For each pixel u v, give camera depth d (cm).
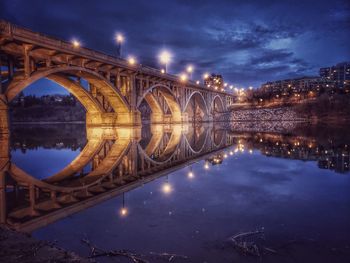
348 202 973
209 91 10069
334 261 566
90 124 5322
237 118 11888
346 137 3797
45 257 449
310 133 4719
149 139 3841
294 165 1800
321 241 657
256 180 1362
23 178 1519
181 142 3603
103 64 4206
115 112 5150
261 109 12419
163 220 816
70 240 689
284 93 15175
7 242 512
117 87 4741
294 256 588
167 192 1148
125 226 774
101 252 616
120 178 1499
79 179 1484
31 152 2650
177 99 7350
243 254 600
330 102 9850
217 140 3834
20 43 2831
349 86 15125
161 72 6034
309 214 848
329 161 1933
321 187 1202
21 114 13800
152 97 6688
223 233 714
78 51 3531
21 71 3138
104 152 2553
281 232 713
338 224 763
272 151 2527
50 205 998
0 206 988
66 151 2711
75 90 4478
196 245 648
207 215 852
